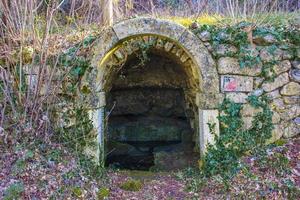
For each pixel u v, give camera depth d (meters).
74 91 4.88
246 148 4.82
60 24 5.79
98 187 4.48
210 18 5.64
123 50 5.24
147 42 5.22
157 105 7.75
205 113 4.83
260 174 4.39
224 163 4.76
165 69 7.10
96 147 4.91
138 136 7.72
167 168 6.12
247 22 4.88
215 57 4.83
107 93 6.02
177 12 7.11
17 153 4.39
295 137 4.92
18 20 5.01
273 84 4.87
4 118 4.74
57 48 4.93
